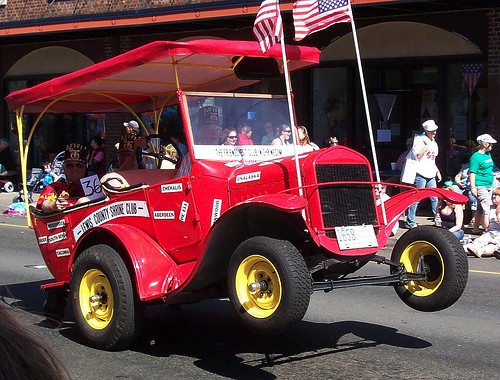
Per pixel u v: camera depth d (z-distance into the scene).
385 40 18.45
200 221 6.74
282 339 7.49
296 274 5.62
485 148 14.59
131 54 7.06
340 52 19.16
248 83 8.04
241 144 7.22
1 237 15.70
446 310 8.73
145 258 6.84
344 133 19.41
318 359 6.78
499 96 16.59
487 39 16.92
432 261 6.70
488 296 9.55
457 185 15.83
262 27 6.87
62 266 8.02
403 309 8.79
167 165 8.70
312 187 6.25
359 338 7.50
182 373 6.42
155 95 8.77
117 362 6.74
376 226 6.62
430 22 17.69
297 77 19.84
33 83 25.78
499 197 13.40
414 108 18.55
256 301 5.83
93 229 7.26
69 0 23.61
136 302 6.87
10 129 26.30
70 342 7.39
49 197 8.27
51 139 25.39
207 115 7.12
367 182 6.50
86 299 7.16
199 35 21.27
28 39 24.25
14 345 1.71
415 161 15.12
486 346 7.19
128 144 8.95
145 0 21.80
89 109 9.15
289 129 7.56
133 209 7.21
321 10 7.44
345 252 6.33
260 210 6.13
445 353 6.95
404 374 6.29
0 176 25.22
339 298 9.42
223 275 6.50
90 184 8.02
